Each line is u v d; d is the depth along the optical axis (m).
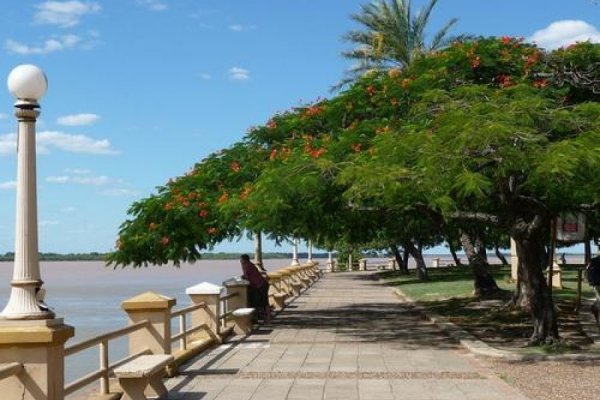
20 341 7.34
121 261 19.52
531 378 11.55
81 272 116.44
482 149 12.04
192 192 19.61
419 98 16.58
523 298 20.95
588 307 21.78
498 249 57.84
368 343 16.41
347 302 28.97
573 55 16.33
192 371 12.66
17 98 7.37
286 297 29.20
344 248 65.00
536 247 14.87
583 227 16.56
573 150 11.29
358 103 18.34
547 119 12.79
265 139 20.56
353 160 14.64
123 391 9.62
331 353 14.81
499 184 13.52
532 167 11.88
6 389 7.41
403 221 23.47
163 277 78.31
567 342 14.80
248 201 15.44
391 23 37.09
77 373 15.59
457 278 40.53
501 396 10.23
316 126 19.17
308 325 20.38
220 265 156.88
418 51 35.62
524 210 15.10
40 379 7.41
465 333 17.05
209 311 16.28
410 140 12.79
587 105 12.98
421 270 42.81
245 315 17.98
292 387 11.15
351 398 10.28
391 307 26.44
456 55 17.02
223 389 11.05
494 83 16.78
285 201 15.23
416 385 11.16
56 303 36.16
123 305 11.91
